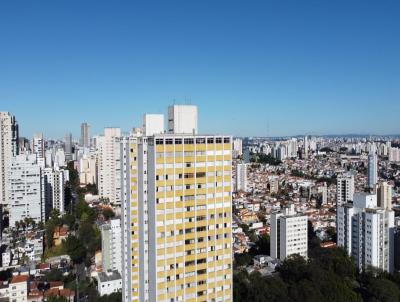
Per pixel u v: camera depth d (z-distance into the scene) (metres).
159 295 106.50
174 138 106.25
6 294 188.25
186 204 108.31
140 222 121.56
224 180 112.75
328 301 165.62
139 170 120.94
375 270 195.50
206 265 111.31
